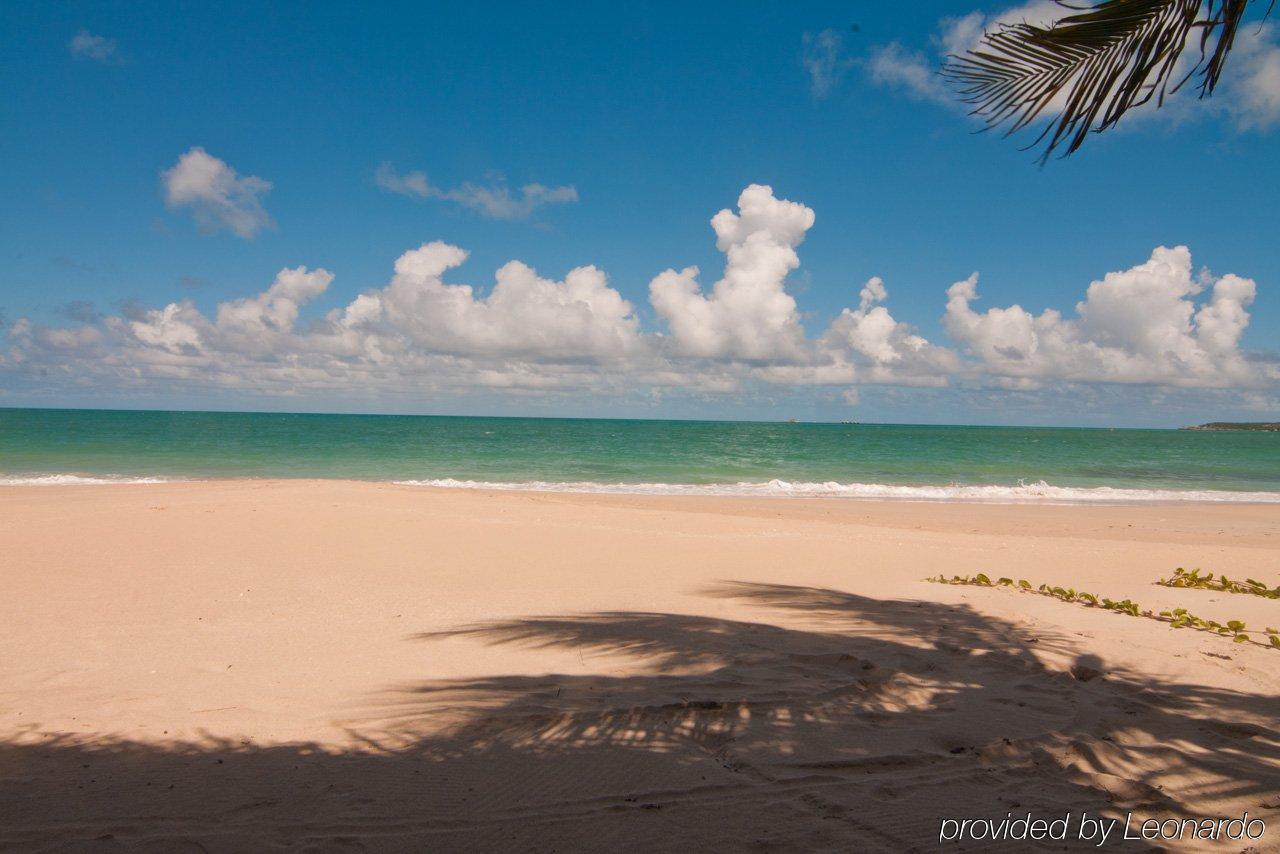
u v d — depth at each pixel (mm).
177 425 70875
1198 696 4418
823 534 11945
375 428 79188
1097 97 3525
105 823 2775
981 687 4555
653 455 42500
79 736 3621
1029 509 19828
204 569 7949
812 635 5715
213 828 2756
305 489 15648
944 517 16906
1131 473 36156
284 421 103062
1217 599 7254
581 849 2666
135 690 4301
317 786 3119
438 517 12016
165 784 3115
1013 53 3652
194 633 5566
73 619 5898
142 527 10328
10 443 39000
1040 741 3729
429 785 3150
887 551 10438
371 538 10094
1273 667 4977
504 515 12734
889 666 4879
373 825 2805
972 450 55750
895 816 2973
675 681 4535
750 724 3893
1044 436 114688
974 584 8227
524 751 3512
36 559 8188
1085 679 4883
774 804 3041
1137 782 3328
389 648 5246
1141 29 3381
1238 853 2770
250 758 3389
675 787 3174
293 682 4484
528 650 5227
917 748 3639
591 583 7824
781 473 31953
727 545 10539
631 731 3768
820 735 3768
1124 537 13883
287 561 8492
